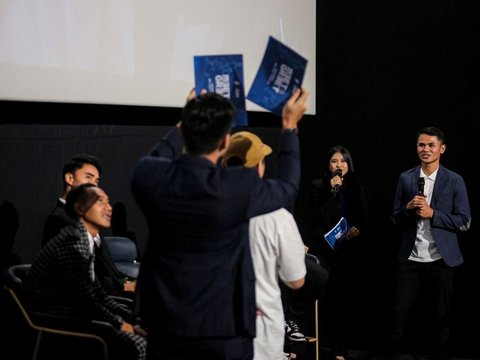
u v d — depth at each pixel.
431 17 5.32
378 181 5.45
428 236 4.80
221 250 2.39
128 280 4.22
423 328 5.38
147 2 4.38
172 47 4.51
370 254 5.47
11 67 3.88
